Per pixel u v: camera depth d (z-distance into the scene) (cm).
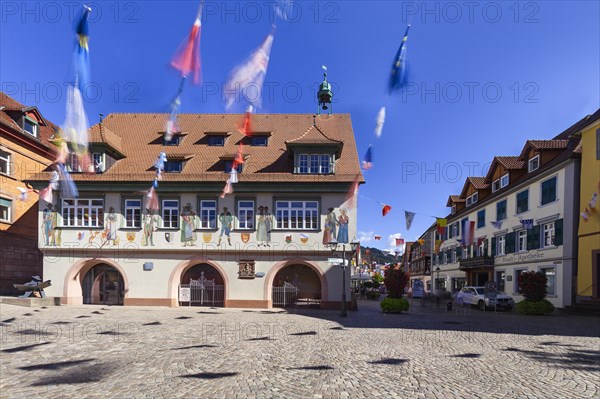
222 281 2198
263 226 2111
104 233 2128
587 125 2044
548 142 2530
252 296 2084
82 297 2191
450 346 991
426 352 911
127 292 2103
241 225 2131
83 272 2169
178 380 672
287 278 2297
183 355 867
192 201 2142
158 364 784
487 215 3177
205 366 768
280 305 2166
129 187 2131
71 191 2055
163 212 2147
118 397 588
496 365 786
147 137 2495
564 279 2131
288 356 860
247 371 730
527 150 2658
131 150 2378
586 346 1009
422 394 601
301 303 2252
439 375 707
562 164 2173
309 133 2214
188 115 2659
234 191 2125
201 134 2500
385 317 1738
